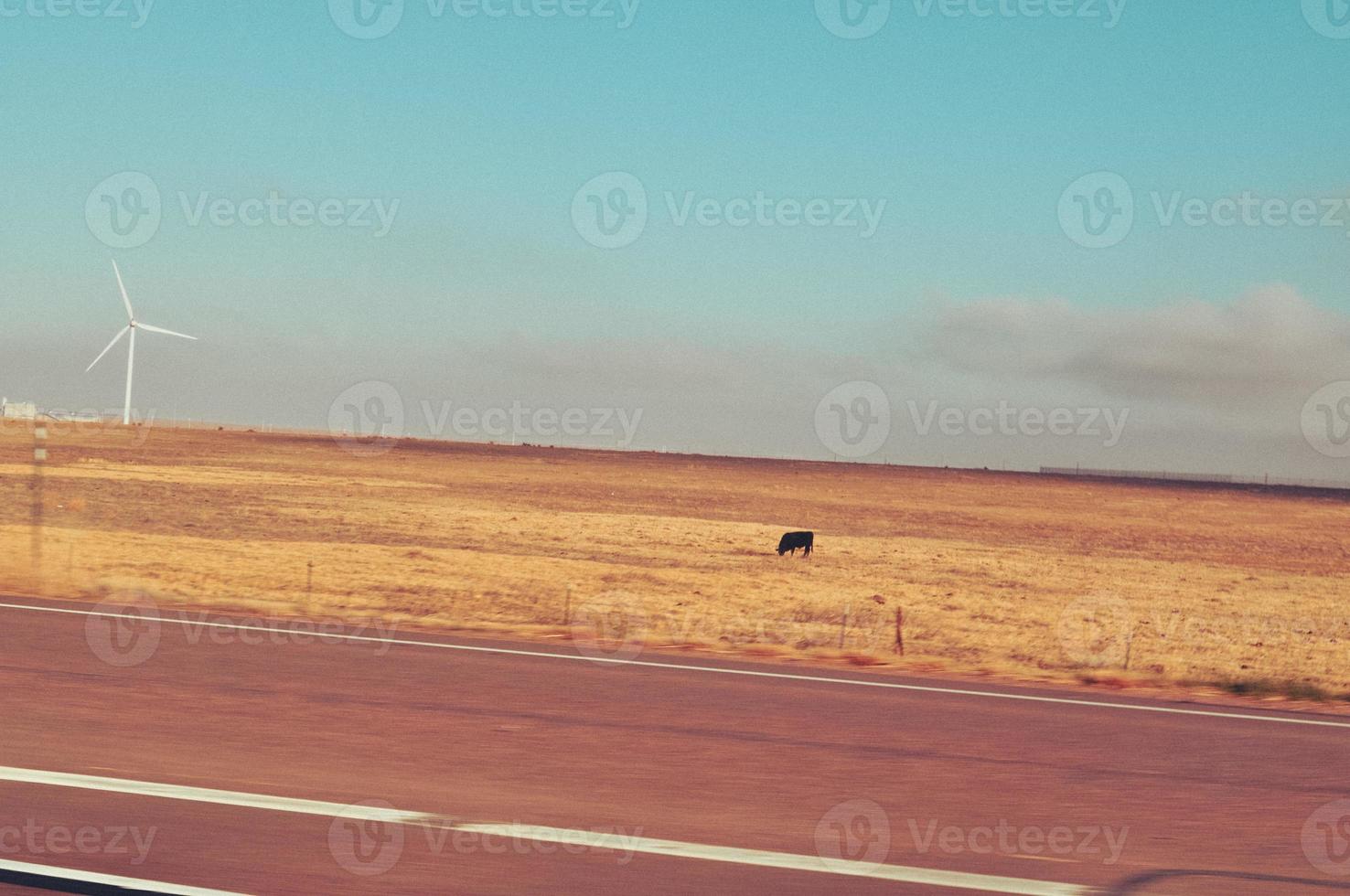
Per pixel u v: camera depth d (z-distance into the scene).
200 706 10.08
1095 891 6.36
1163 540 75.88
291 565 33.97
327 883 5.97
